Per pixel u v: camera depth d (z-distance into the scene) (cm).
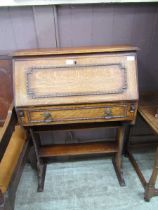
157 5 142
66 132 179
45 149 164
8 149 122
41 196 150
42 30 142
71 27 144
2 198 92
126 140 178
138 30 150
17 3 130
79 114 121
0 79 143
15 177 110
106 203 142
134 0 136
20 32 143
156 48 158
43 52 117
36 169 174
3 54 139
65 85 117
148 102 149
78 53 118
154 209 137
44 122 121
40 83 117
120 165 162
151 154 188
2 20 138
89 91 117
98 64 119
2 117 151
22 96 115
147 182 150
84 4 137
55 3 131
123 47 124
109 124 148
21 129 139
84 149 164
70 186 157
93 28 146
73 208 140
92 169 173
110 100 117
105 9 140
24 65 117
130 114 124
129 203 142
